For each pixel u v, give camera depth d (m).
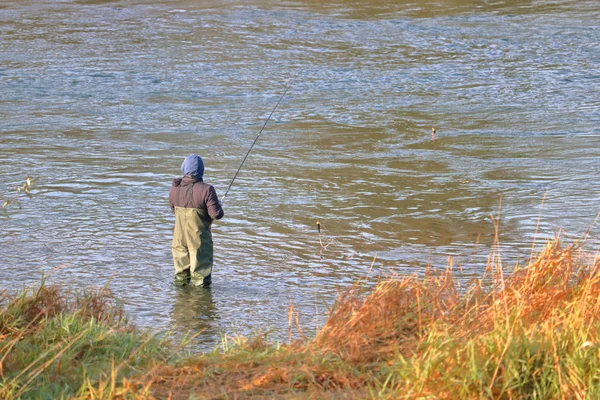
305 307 21.53
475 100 54.91
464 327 14.52
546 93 56.66
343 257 26.48
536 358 12.71
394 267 25.22
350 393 12.87
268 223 30.55
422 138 45.59
